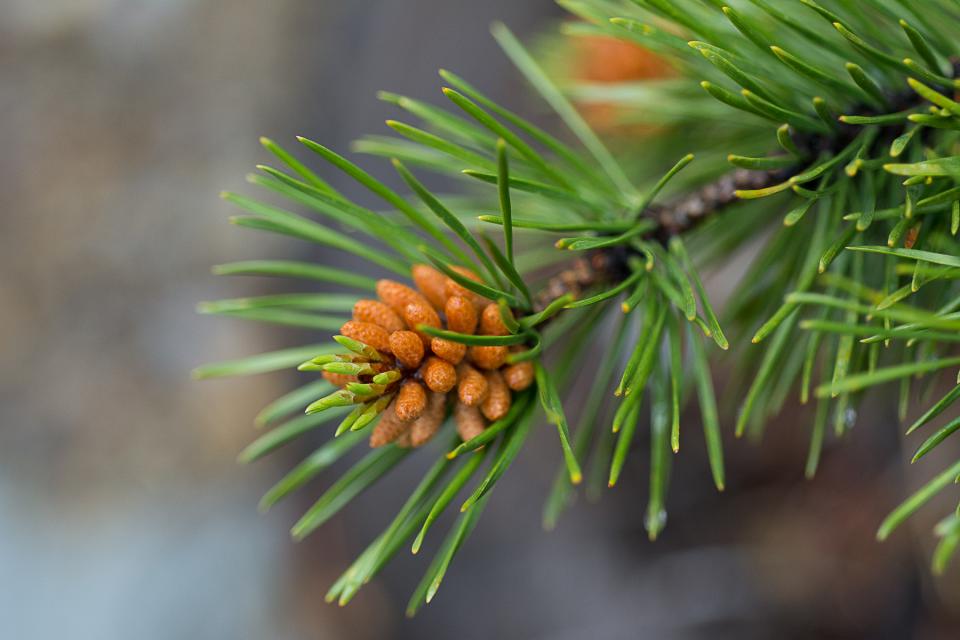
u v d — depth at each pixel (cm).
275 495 55
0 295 171
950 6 53
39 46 187
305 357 54
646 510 128
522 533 132
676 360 53
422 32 146
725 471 125
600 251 55
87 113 181
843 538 113
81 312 169
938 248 53
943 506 97
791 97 54
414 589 134
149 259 170
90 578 155
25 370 168
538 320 51
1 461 163
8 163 180
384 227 53
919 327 50
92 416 165
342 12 159
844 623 111
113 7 187
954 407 88
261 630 147
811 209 56
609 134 63
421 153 56
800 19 55
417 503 53
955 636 100
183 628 150
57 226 174
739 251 59
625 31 55
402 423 52
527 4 142
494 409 52
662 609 122
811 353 53
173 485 159
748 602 118
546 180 56
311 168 146
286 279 151
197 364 163
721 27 54
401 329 52
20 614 153
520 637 127
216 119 174
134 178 175
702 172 58
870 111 53
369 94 146
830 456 117
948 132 53
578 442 56
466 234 51
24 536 158
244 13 176
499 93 137
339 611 142
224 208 168
